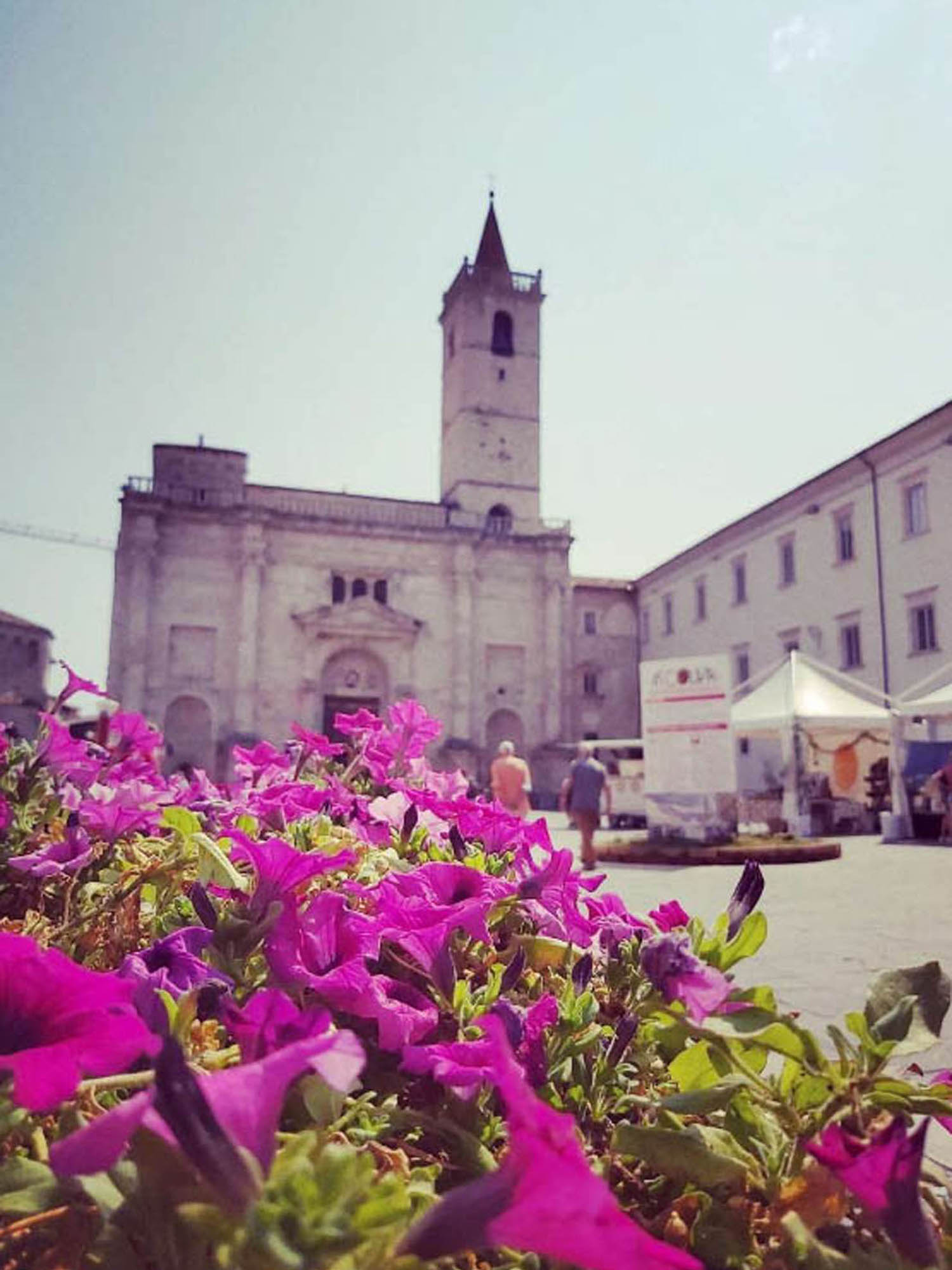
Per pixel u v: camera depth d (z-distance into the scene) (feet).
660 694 50.96
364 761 7.70
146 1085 2.75
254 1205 1.68
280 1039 2.54
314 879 4.38
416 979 3.84
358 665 137.28
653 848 44.62
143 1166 1.96
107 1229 2.11
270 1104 2.00
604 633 156.97
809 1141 2.69
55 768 6.04
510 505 154.71
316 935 3.42
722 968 3.53
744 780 106.73
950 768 56.65
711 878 36.45
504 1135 3.06
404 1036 3.10
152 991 2.84
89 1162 1.76
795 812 62.39
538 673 142.51
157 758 8.98
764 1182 2.83
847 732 80.33
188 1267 1.95
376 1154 2.71
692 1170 2.75
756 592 120.47
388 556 139.03
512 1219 1.73
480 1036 3.27
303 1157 1.82
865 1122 2.80
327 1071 2.02
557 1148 1.72
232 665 128.06
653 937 3.30
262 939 3.36
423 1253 1.74
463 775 7.45
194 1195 1.93
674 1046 3.54
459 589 139.64
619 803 87.61
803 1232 2.37
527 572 145.18
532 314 163.53
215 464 140.97
